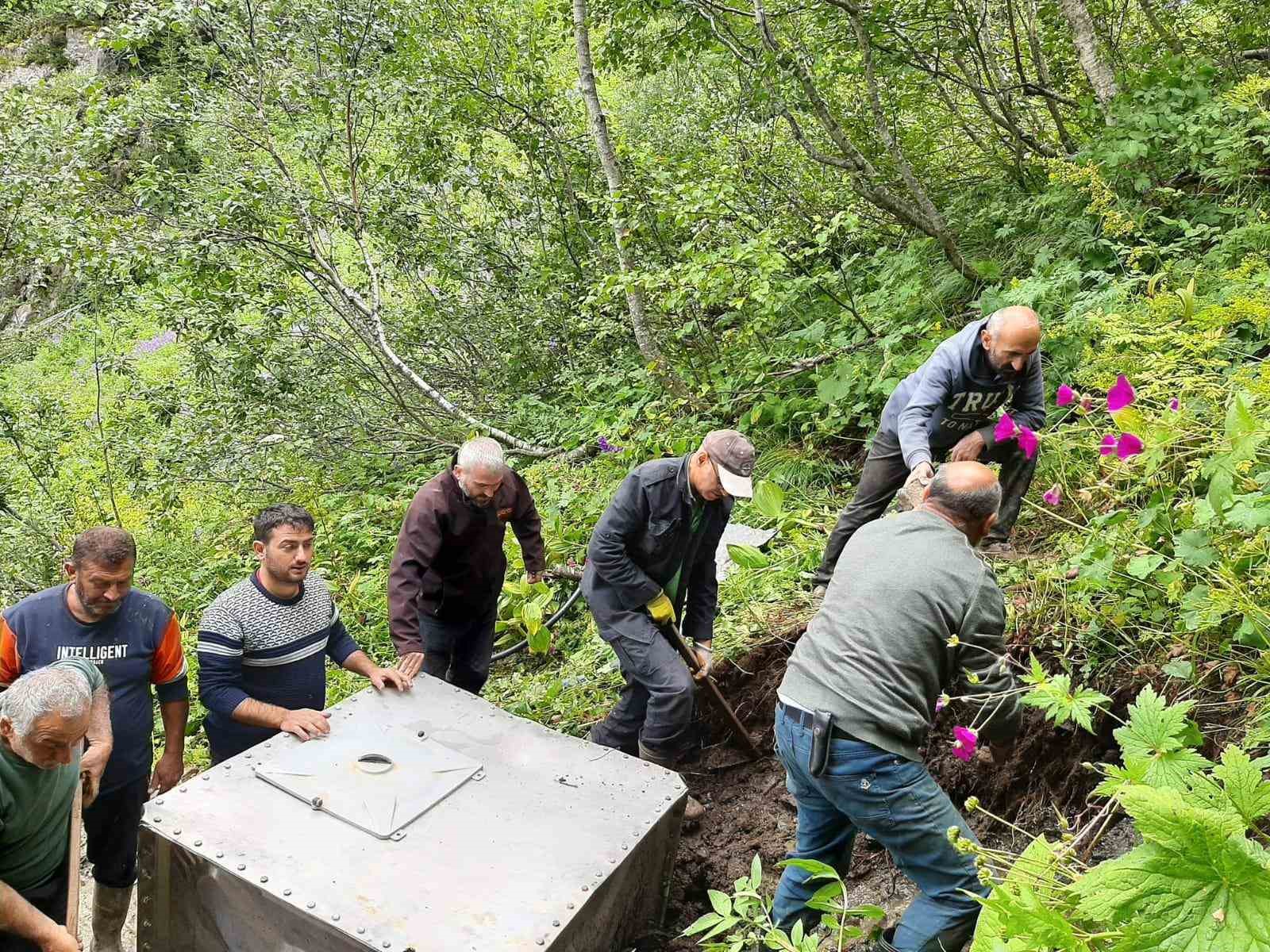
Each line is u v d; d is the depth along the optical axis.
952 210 6.65
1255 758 2.62
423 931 2.34
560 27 7.94
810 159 6.86
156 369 10.54
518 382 8.59
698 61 8.41
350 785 2.84
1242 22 6.09
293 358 7.78
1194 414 2.99
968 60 7.18
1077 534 3.64
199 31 7.53
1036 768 3.28
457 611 4.17
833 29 6.71
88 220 6.74
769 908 2.92
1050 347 4.79
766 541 4.90
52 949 2.51
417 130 8.16
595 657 4.71
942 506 2.71
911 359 5.15
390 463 8.04
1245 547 2.68
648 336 6.65
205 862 2.58
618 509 3.53
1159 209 5.16
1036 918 1.64
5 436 7.14
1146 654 3.18
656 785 2.99
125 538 3.12
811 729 2.61
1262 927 1.39
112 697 3.19
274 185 7.39
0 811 2.46
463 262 8.64
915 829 2.54
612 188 6.73
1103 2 6.59
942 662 2.62
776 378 6.00
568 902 2.47
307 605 3.46
